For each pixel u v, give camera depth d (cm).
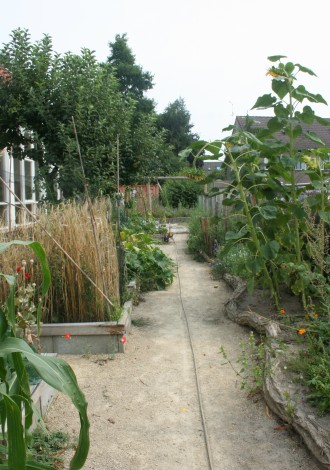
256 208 507
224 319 572
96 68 841
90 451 285
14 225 482
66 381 171
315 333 393
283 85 479
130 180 972
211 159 528
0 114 788
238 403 346
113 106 850
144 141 938
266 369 353
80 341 450
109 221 587
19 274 439
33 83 800
